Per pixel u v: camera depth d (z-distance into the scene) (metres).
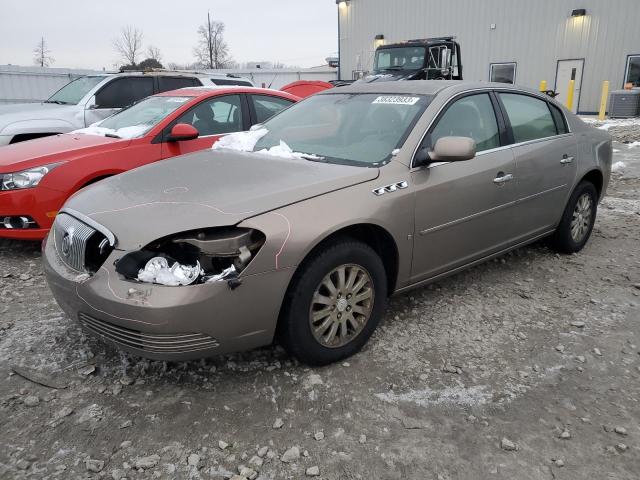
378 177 3.22
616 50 19.67
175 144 5.64
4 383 2.96
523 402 2.82
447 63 14.27
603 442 2.53
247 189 2.96
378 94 4.06
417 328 3.59
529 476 2.32
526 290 4.21
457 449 2.48
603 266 4.74
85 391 2.89
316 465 2.38
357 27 27.41
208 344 2.66
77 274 2.83
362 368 3.12
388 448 2.48
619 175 8.87
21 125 7.50
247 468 2.35
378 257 3.21
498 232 4.05
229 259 2.66
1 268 4.73
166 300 2.51
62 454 2.44
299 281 2.85
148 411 2.73
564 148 4.62
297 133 4.02
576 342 3.42
